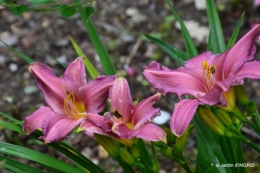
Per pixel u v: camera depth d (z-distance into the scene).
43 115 1.11
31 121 1.11
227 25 2.15
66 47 2.16
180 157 1.12
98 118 1.07
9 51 2.14
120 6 2.36
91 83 1.10
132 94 1.94
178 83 1.07
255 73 1.05
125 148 1.10
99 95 1.09
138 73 2.02
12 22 2.30
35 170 1.18
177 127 1.04
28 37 2.22
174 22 2.21
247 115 1.10
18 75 2.06
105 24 2.27
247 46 1.07
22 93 1.98
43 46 2.17
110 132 1.06
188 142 1.73
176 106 1.05
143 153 1.24
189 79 1.08
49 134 1.07
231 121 1.09
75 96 1.10
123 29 2.23
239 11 2.18
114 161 1.71
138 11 2.32
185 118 1.04
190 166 1.62
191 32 2.14
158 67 1.08
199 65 1.11
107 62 1.31
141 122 1.06
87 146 1.77
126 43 2.16
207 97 1.05
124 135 1.05
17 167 1.17
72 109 1.09
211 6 1.29
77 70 1.12
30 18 2.31
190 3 2.30
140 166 1.10
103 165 1.71
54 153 1.72
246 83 1.91
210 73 1.07
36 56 2.12
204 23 2.18
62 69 2.06
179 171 1.60
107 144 1.09
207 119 1.09
